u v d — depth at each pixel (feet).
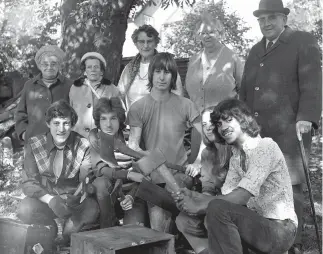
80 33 21.72
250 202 9.24
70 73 21.88
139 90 15.15
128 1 21.47
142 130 12.19
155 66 11.74
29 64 35.60
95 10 20.18
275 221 8.89
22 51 35.76
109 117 11.50
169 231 11.25
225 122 8.94
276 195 9.00
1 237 10.53
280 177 9.02
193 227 10.19
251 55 13.04
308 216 15.55
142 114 12.03
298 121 11.59
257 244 8.59
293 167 12.05
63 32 22.50
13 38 35.73
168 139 11.96
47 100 14.73
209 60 14.85
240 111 8.91
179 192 9.37
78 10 20.98
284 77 12.16
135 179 10.96
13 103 23.89
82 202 10.78
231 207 8.44
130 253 9.39
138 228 9.75
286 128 12.13
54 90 14.88
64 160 11.57
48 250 10.57
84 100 14.28
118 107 11.65
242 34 37.93
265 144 8.91
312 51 11.90
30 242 10.19
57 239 11.49
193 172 11.47
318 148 28.89
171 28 43.06
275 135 12.28
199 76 14.97
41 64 14.67
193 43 38.91
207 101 14.79
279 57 12.28
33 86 14.99
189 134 16.21
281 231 8.72
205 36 14.58
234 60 14.78
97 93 14.35
